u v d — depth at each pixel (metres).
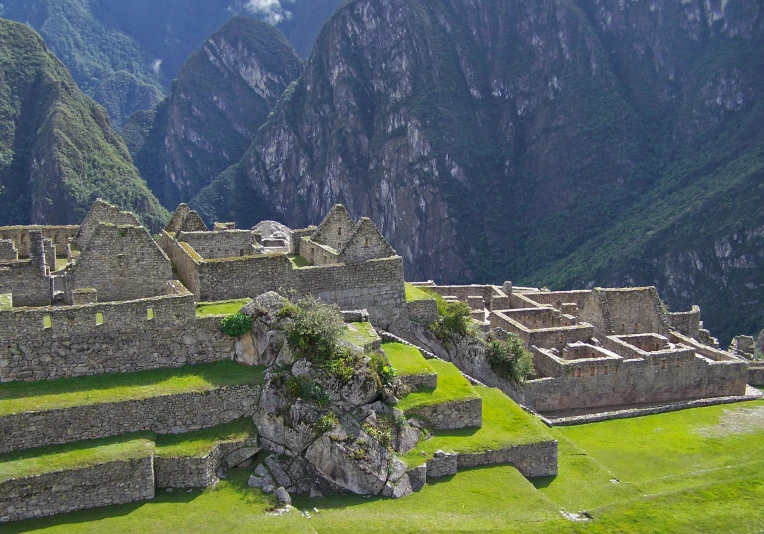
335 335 22.98
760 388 40.53
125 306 22.72
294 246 36.50
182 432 21.39
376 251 32.28
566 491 23.17
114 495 19.27
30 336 21.73
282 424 21.53
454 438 23.78
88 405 20.41
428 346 32.91
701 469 26.84
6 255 27.66
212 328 23.67
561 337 38.03
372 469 21.14
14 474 18.48
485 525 19.53
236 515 18.98
